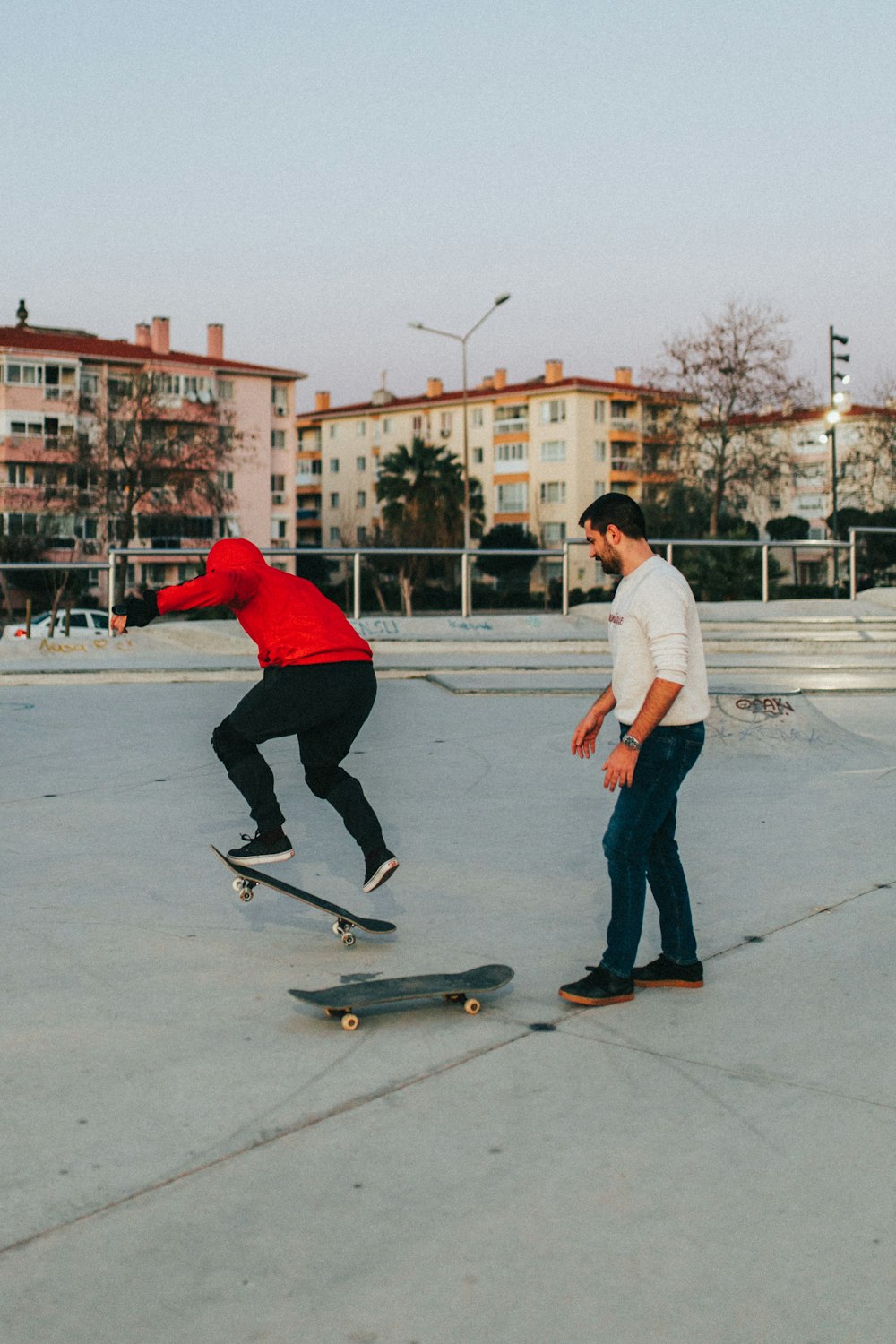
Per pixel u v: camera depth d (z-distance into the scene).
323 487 99.50
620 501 3.87
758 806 6.68
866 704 11.02
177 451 59.78
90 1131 2.89
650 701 3.66
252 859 4.45
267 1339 2.12
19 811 6.56
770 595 19.67
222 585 4.37
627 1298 2.23
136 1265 2.34
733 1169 2.71
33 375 65.06
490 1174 2.69
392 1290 2.26
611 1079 3.20
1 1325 2.15
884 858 5.51
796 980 3.96
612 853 3.78
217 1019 3.63
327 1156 2.78
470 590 17.41
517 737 9.09
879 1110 3.01
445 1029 3.56
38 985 3.92
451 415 90.56
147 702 10.79
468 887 5.10
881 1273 2.31
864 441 66.69
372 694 4.53
